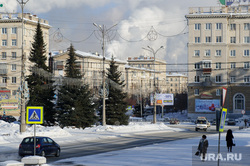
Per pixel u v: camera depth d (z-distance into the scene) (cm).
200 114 9662
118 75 6347
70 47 5441
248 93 9419
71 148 2900
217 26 9575
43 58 5578
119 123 6159
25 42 9750
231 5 9644
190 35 9706
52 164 1925
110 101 6184
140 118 9862
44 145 2259
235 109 9500
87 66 11094
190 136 4438
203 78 9656
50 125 5491
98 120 5909
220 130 1611
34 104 5303
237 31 9569
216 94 9594
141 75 15425
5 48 9762
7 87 9700
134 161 2011
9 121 6656
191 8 9694
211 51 9594
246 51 9506
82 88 5378
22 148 2244
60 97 5416
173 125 7700
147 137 4212
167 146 3005
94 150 2752
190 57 9712
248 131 5353
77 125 5288
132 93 11919
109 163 1936
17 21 9694
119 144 3303
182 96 12606
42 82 5459
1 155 2347
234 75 9538
